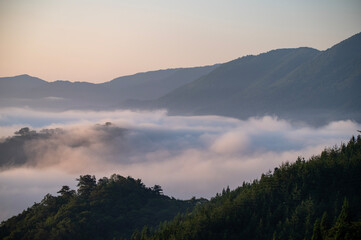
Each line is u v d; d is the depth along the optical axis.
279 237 130.88
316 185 149.50
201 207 169.50
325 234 118.31
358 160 154.62
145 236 153.75
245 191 163.62
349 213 119.38
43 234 170.50
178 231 144.38
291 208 143.38
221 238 139.50
